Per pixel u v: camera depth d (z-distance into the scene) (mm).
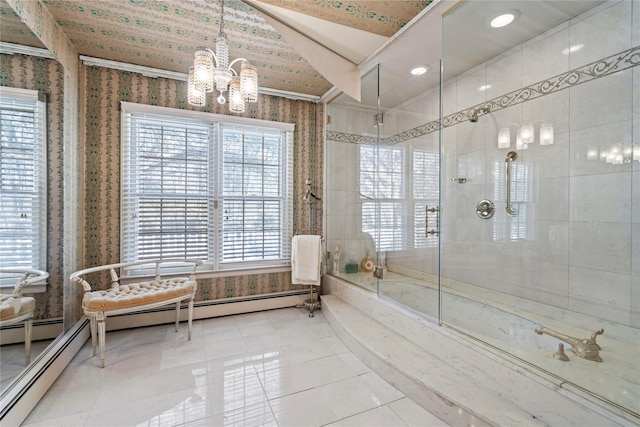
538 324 1963
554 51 1962
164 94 2748
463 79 2594
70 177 2229
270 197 3217
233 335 2518
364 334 2213
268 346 2312
